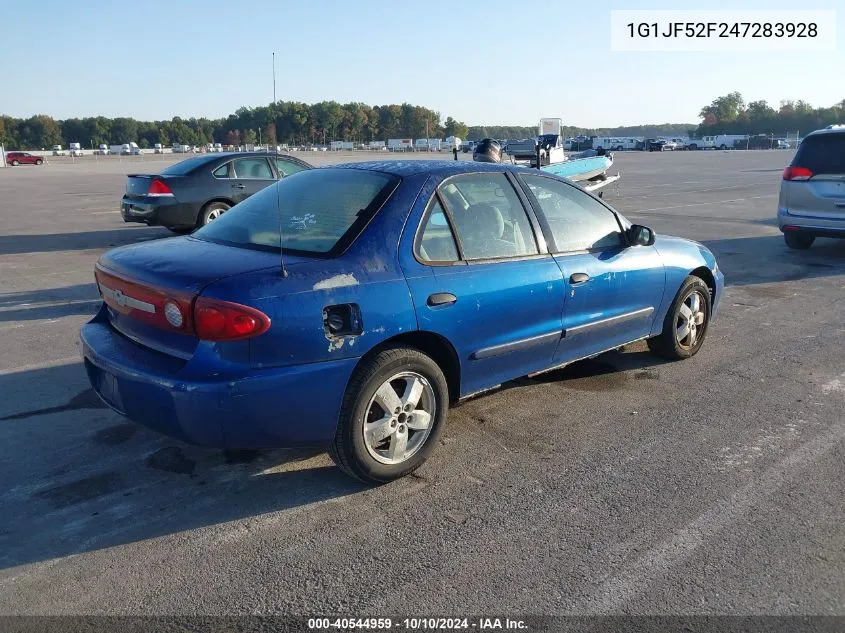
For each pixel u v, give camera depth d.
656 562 3.07
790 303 7.84
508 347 4.15
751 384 5.27
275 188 4.37
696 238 12.56
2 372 5.38
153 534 3.28
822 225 10.33
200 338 3.19
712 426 4.52
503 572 3.00
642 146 87.06
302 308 3.27
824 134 10.30
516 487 3.72
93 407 4.71
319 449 4.14
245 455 4.07
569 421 4.58
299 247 3.63
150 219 11.33
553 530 3.32
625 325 5.06
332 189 4.03
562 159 14.59
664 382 5.30
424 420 3.79
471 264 3.96
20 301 7.69
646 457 4.08
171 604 2.79
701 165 42.38
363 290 3.46
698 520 3.41
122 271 3.62
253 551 3.15
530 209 4.41
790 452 4.15
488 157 9.48
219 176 11.73
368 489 3.70
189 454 4.06
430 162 4.30
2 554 3.11
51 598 2.82
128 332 3.67
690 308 5.72
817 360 5.84
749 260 10.49
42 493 3.62
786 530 3.33
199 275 3.31
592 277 4.63
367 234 3.61
